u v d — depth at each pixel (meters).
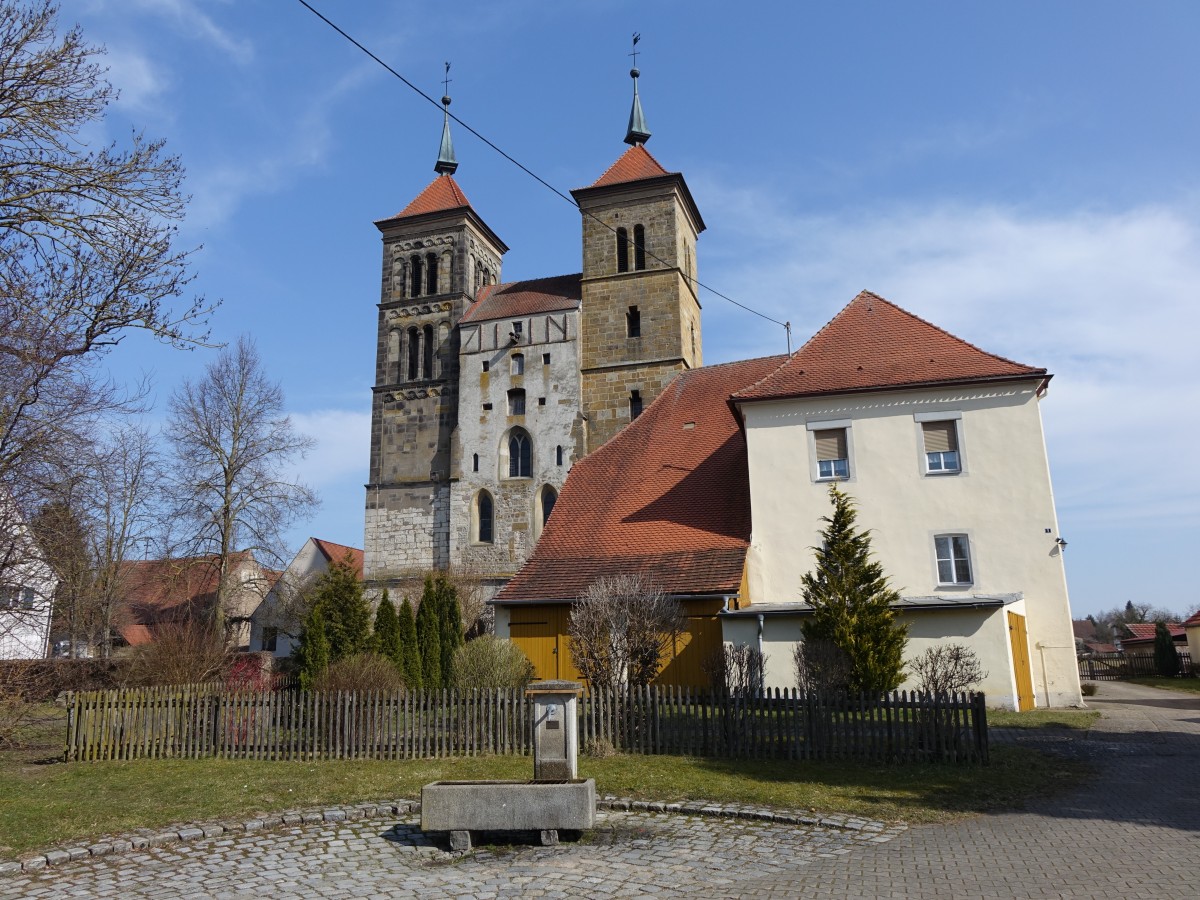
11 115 15.83
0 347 16.58
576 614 21.61
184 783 14.82
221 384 44.69
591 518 31.02
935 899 8.16
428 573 40.94
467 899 8.62
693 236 49.81
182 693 17.95
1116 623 107.12
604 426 43.75
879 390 26.83
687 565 26.75
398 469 46.78
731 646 20.48
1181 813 11.37
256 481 43.97
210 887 9.30
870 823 11.24
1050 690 24.34
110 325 16.92
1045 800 12.35
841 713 15.54
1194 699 28.89
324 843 10.98
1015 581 24.98
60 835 11.46
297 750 17.30
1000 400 26.00
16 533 19.38
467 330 46.44
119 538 42.69
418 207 50.88
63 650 40.41
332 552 58.03
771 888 8.68
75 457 20.16
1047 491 25.17
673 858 9.88
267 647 52.53
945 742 15.03
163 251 16.97
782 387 28.02
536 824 10.56
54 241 16.33
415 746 17.06
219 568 43.38
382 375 48.72
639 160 46.97
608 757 15.95
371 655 20.56
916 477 26.23
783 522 27.00
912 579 25.64
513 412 44.97
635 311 44.94
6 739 19.08
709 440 33.00
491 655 22.31
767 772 14.44
